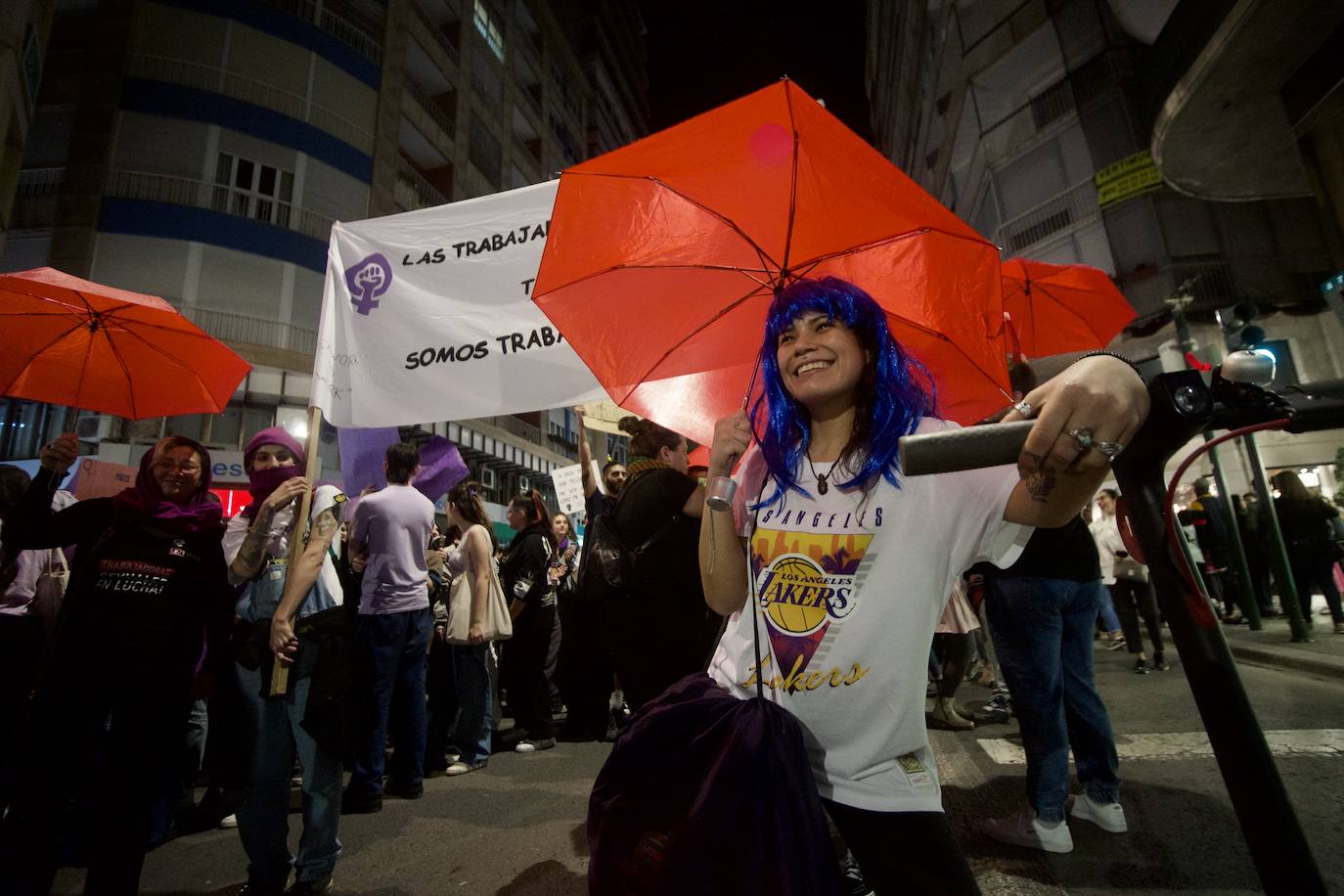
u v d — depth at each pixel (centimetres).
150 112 1691
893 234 173
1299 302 1489
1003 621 279
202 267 1677
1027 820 273
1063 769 269
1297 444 1348
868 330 136
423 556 389
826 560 124
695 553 253
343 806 356
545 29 3488
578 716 529
